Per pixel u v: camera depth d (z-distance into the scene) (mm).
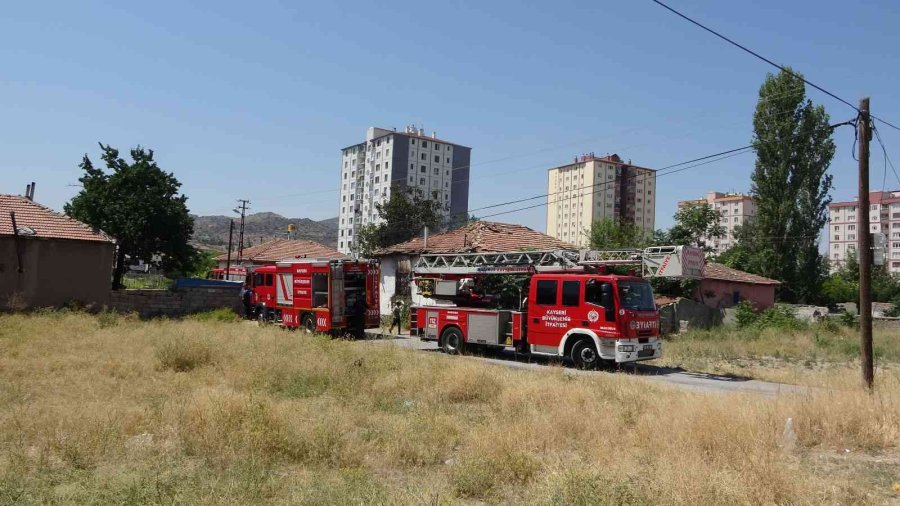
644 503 5395
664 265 16797
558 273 18641
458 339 20594
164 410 9000
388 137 124500
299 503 5562
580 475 5871
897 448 8203
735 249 51406
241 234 60594
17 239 27281
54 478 6141
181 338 16203
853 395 9578
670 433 7984
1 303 26719
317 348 16875
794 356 21688
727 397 9836
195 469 6559
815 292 47188
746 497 5555
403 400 11508
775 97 46156
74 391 10992
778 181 46250
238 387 12016
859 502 5965
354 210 133125
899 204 108688
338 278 24188
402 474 7020
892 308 48188
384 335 27641
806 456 7793
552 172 109312
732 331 28547
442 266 22125
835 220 116500
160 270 38906
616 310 16750
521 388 11641
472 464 6754
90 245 29125
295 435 7828
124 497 5500
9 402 9906
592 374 15289
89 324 21875
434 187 127438
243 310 32094
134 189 35812
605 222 47188
